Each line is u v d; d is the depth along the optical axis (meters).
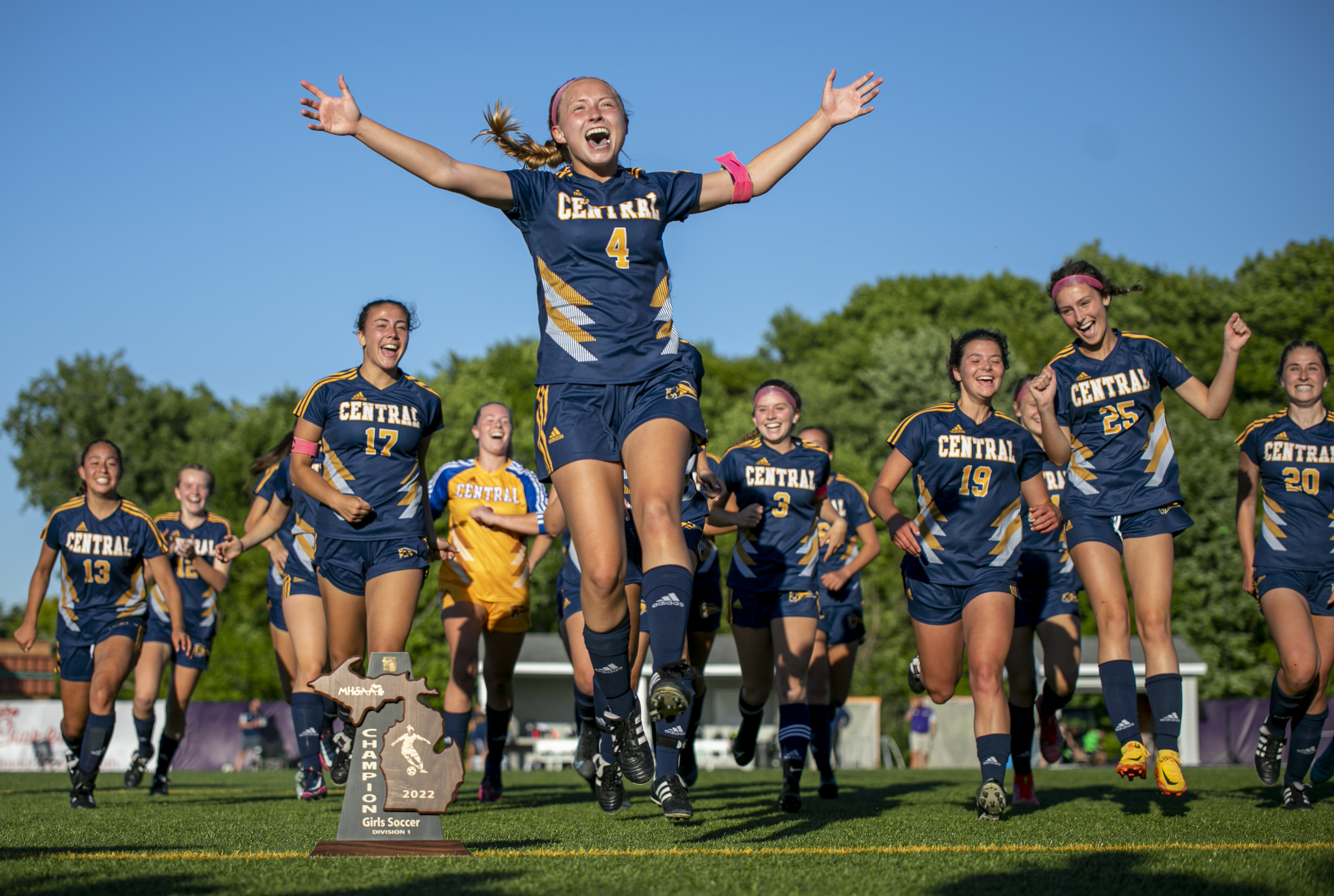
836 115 4.35
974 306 56.38
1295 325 48.84
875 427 44.97
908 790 8.97
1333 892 3.06
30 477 60.12
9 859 3.82
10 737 21.34
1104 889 3.10
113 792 9.80
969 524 5.91
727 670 28.30
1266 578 6.37
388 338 6.13
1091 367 5.85
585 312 4.00
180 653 9.41
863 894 2.99
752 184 4.27
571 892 2.98
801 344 60.62
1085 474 5.84
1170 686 5.41
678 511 3.80
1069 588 7.61
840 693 8.74
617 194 4.09
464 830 4.97
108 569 7.74
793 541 7.04
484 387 40.00
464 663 7.60
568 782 11.24
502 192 4.00
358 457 6.09
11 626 51.34
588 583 3.83
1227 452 36.56
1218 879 3.26
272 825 5.48
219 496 42.81
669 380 4.00
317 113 3.76
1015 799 7.02
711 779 11.72
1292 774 6.24
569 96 4.12
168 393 63.38
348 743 6.92
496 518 7.50
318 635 7.81
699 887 3.07
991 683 5.55
